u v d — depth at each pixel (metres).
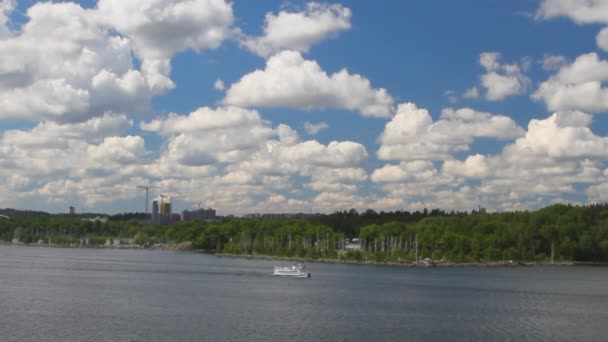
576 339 170.00
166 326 171.88
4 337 153.50
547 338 170.25
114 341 151.38
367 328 177.12
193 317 188.25
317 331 170.50
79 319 179.88
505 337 170.25
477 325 188.38
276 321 184.88
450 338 166.62
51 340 151.12
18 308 198.75
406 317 199.88
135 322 176.88
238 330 168.88
